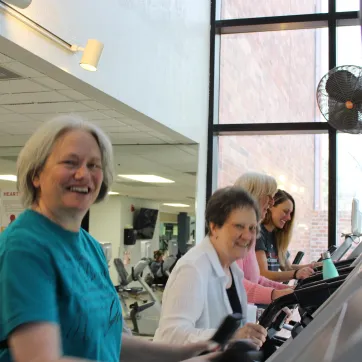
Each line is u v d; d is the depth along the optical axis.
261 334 1.45
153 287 5.73
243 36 6.10
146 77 4.48
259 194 2.51
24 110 4.50
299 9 5.79
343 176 5.44
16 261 1.00
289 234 3.46
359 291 0.69
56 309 1.04
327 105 3.67
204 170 5.90
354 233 3.31
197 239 5.73
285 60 5.84
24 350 0.94
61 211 1.17
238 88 6.04
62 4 3.35
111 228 5.97
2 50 3.08
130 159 5.86
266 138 5.88
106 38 3.85
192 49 5.56
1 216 5.56
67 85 3.72
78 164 1.18
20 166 1.20
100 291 1.22
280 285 2.78
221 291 1.79
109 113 4.49
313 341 0.62
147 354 1.40
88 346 1.13
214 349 1.09
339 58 5.58
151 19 4.58
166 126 4.89
